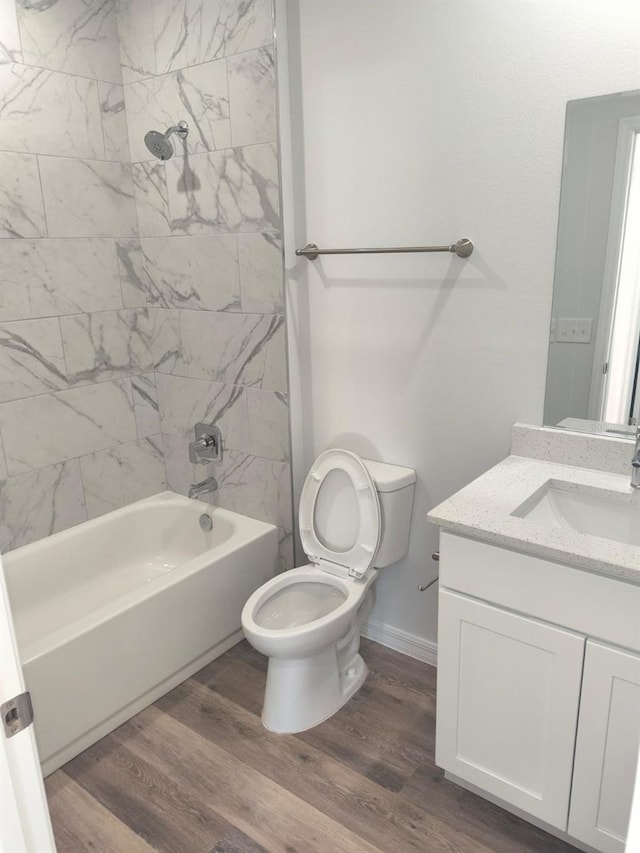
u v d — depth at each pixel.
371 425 2.29
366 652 2.44
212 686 2.27
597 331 1.76
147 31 2.40
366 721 2.08
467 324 1.98
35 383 2.43
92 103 2.46
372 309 2.17
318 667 2.05
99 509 2.75
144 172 2.59
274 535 2.58
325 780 1.85
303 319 2.35
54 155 2.36
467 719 1.67
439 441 2.14
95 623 1.94
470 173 1.86
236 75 2.19
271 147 2.17
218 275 2.48
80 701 1.93
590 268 1.73
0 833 0.70
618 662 1.36
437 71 1.85
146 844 1.67
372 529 2.11
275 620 2.16
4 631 0.68
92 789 1.84
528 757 1.57
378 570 2.24
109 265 2.62
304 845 1.65
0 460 2.36
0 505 2.38
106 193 2.57
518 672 1.53
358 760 1.92
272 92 2.11
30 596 2.48
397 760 1.92
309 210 2.24
